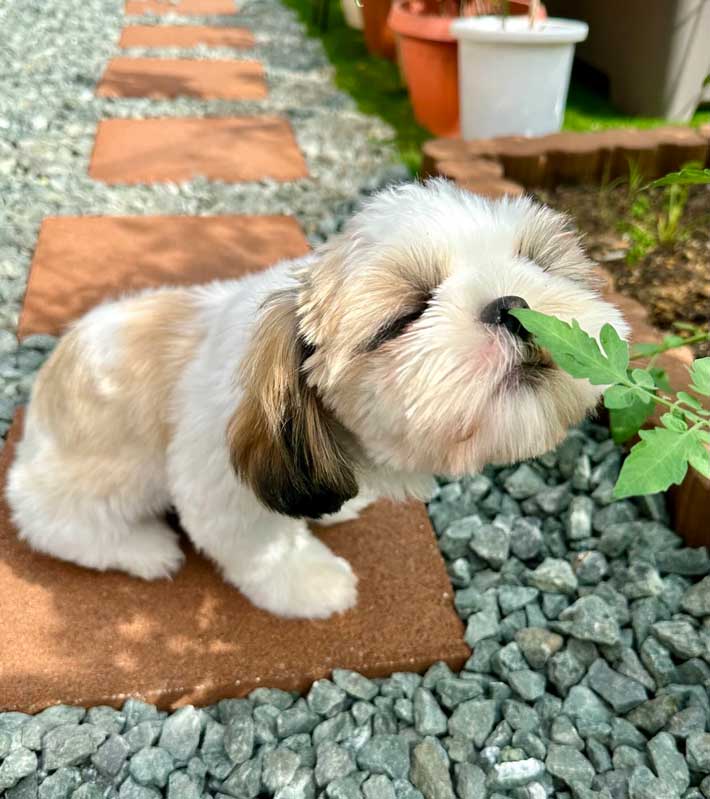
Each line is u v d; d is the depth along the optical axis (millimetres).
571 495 578
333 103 1330
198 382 447
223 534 457
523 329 356
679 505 531
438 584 521
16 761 412
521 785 410
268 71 1501
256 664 464
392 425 376
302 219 960
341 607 494
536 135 1046
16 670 453
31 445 511
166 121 1223
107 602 496
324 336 373
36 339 718
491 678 469
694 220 856
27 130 1159
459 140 955
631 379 381
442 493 589
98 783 414
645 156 952
